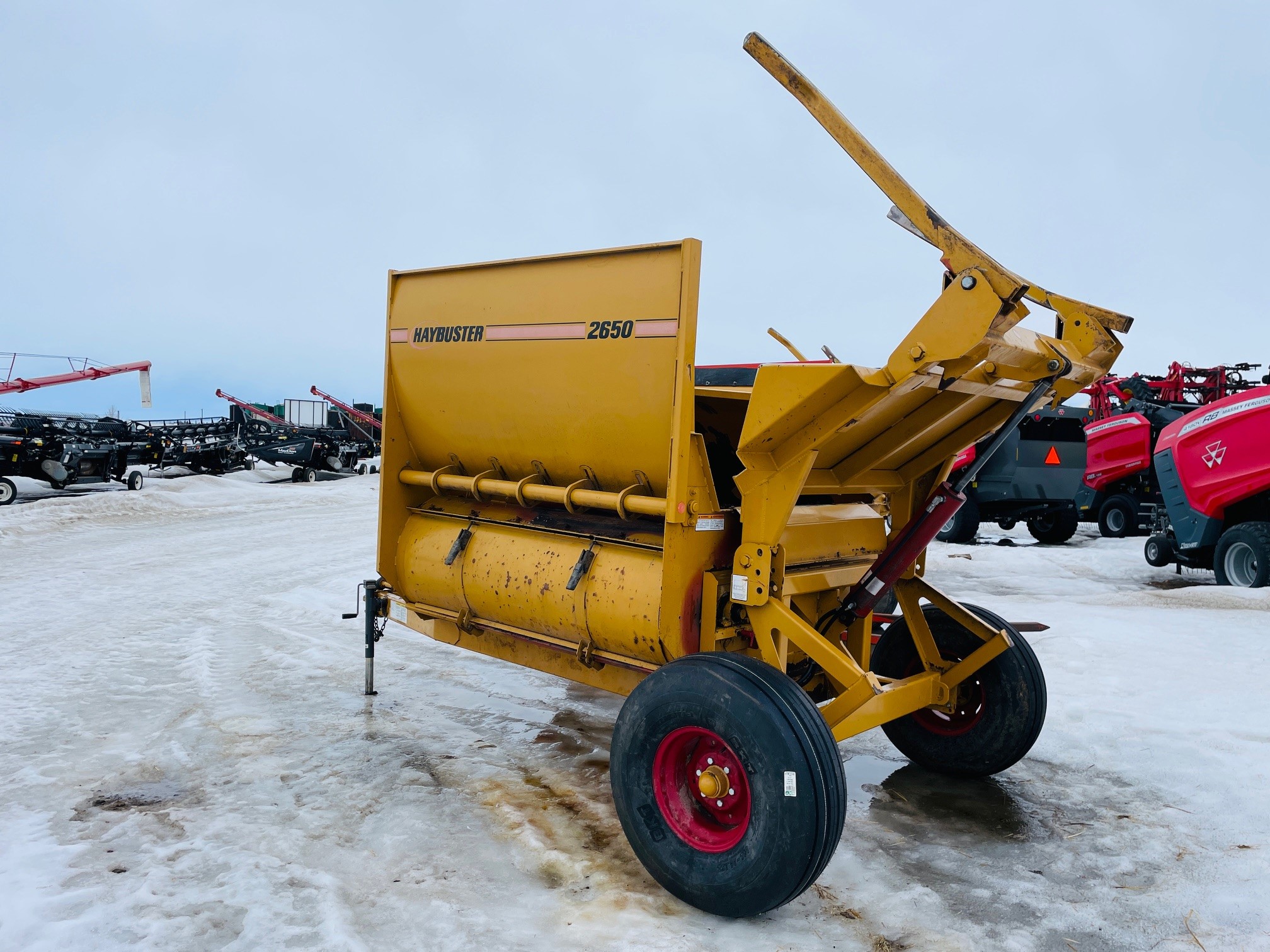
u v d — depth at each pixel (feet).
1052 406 11.69
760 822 9.15
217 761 14.40
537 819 12.26
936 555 42.57
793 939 9.25
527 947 8.98
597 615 12.10
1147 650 22.04
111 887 10.07
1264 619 25.93
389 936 9.16
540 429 13.21
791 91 10.63
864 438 11.66
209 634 24.20
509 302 13.43
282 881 10.26
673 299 11.15
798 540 11.90
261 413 109.19
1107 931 9.50
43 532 49.62
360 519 59.52
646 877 10.65
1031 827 12.26
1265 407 30.81
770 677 9.69
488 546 14.21
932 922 9.65
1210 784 13.64
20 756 14.56
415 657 21.95
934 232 9.36
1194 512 33.73
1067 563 40.16
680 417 10.91
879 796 13.43
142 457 82.69
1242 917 9.80
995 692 13.42
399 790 13.26
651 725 10.14
